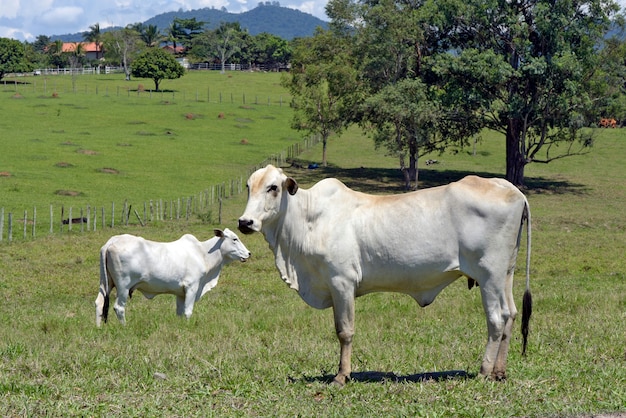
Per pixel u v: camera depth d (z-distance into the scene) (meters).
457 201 7.82
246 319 13.59
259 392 7.65
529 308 7.97
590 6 50.38
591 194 51.25
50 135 66.94
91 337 11.66
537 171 62.12
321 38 58.53
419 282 8.02
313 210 8.18
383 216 8.02
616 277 22.09
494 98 52.34
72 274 22.67
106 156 58.38
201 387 7.79
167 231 33.09
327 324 12.80
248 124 81.12
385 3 52.81
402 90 50.19
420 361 9.39
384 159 67.94
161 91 111.00
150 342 10.98
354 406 7.08
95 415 6.89
